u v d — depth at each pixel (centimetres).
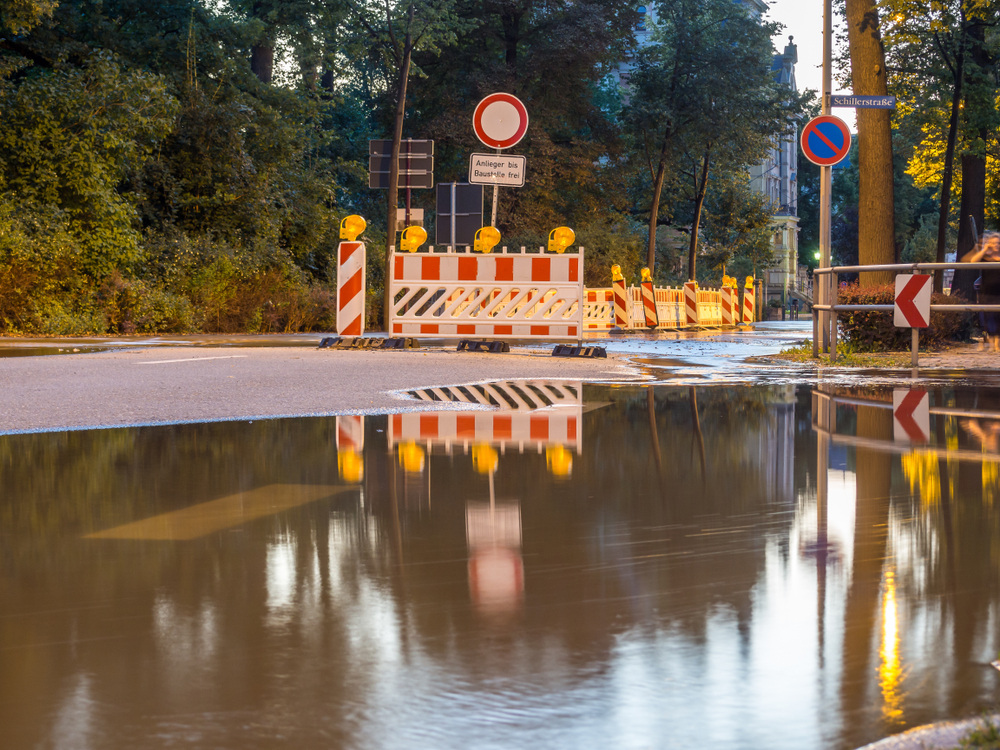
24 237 2598
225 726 282
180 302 2944
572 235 1955
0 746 270
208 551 482
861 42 2594
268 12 4362
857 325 2138
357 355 1783
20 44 3303
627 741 271
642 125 6128
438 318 1995
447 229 2714
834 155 1978
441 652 339
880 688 304
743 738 272
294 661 331
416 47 4959
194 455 767
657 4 6238
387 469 708
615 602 396
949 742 265
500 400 1143
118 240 2869
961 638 350
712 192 7656
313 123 4456
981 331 2481
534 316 1959
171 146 3438
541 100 5781
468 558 466
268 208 3597
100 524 541
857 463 736
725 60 6184
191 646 346
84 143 2836
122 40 3619
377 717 287
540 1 5709
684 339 2803
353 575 438
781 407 1098
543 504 589
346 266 2056
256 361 1602
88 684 312
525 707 293
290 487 643
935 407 1105
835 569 444
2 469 709
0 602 400
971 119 3488
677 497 609
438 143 5591
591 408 1078
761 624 366
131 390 1179
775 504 589
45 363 1528
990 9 3288
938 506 583
